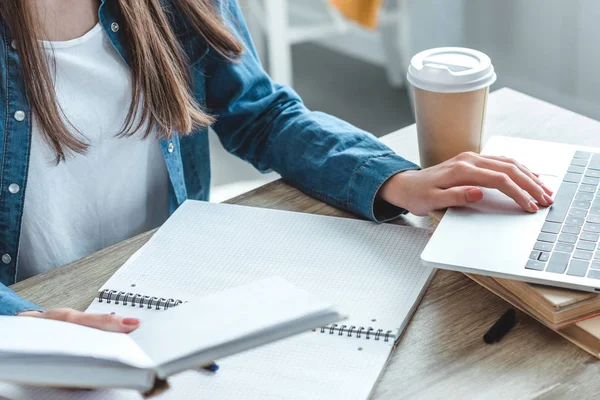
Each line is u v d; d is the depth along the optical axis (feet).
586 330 2.30
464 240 2.59
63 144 3.28
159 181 3.84
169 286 2.67
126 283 2.69
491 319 2.46
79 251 3.67
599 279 2.32
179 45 3.57
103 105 3.45
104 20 3.34
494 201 2.80
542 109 3.74
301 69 10.72
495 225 2.65
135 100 3.42
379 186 3.01
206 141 4.04
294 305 2.12
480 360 2.30
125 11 3.29
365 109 9.44
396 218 3.06
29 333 2.14
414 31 9.35
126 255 2.90
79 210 3.59
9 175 3.28
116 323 2.24
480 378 2.23
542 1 8.25
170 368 1.98
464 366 2.28
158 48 3.39
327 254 2.80
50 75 3.30
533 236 2.57
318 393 2.18
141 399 2.21
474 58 3.15
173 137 3.71
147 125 3.52
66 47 3.32
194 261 2.80
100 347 2.02
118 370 1.98
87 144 3.39
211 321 2.13
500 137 3.28
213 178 8.18
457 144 3.18
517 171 2.84
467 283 2.63
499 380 2.21
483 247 2.54
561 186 2.86
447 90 3.01
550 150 3.13
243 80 3.73
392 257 2.77
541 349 2.32
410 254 2.78
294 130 3.49
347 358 2.31
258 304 2.17
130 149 3.60
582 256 2.44
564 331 2.37
